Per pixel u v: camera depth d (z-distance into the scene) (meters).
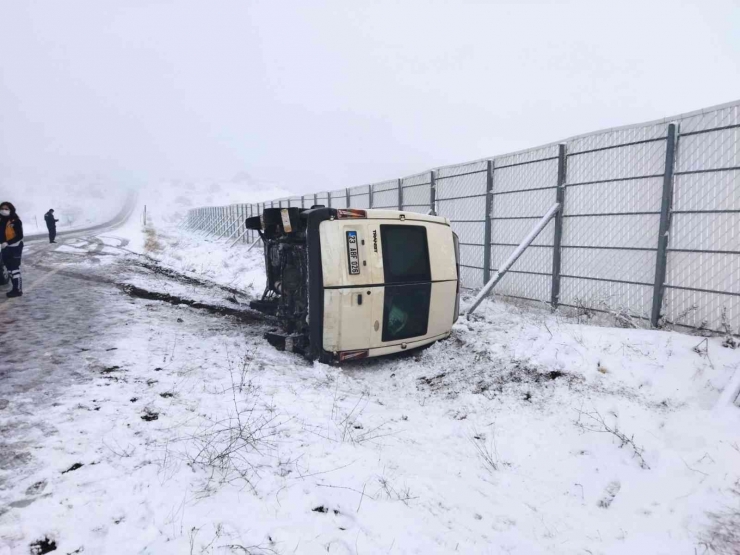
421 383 6.77
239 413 4.67
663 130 6.98
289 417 4.78
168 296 11.20
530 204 9.66
